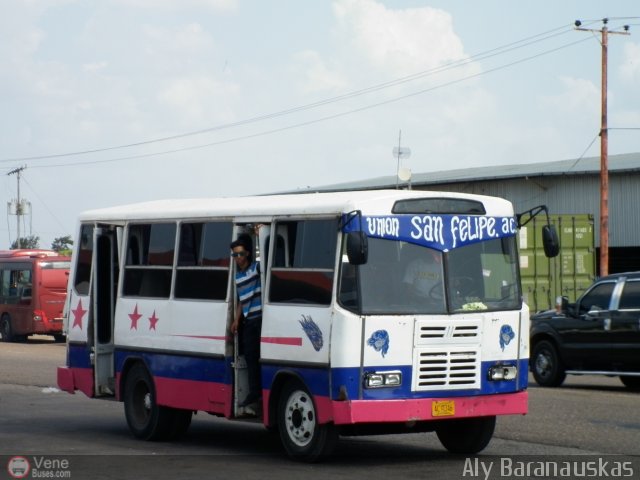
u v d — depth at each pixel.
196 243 12.40
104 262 14.01
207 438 13.35
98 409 16.55
